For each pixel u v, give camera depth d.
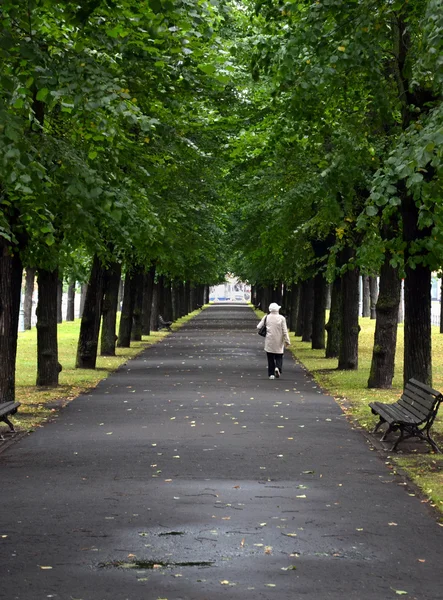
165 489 10.80
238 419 17.36
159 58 16.70
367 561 7.78
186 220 28.95
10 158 10.05
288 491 10.73
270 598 6.75
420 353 16.64
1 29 9.84
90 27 12.81
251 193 31.20
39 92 11.66
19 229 17.11
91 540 8.43
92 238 17.69
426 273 16.70
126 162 17.22
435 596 6.85
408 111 15.71
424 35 12.06
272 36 15.78
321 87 14.77
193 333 56.72
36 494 10.52
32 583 7.11
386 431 14.50
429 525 9.10
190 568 7.53
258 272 56.28
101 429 15.99
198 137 27.17
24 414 17.95
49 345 24.00
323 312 41.78
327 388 23.88
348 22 14.57
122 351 39.19
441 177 11.73
